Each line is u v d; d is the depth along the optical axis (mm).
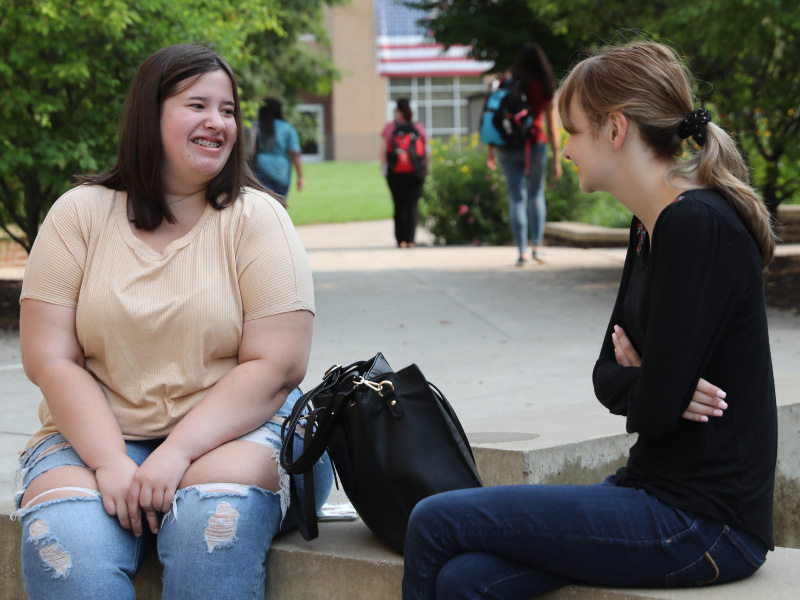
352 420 2598
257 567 2574
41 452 2742
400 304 8164
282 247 2822
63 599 2441
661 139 2252
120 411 2768
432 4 20594
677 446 2189
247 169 2980
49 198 7898
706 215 2123
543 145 10273
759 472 2172
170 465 2559
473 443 3373
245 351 2785
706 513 2146
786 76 8727
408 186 13055
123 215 2850
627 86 2254
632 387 2262
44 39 6871
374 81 49688
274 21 9344
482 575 2221
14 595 2949
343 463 2658
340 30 49000
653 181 2271
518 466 3207
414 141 12945
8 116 6992
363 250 12820
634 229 2432
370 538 2770
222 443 2664
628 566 2180
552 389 5273
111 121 7320
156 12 7375
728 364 2158
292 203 23781
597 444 3457
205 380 2779
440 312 7809
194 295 2752
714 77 9016
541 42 18953
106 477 2568
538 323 7344
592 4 9773
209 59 2838
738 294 2131
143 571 2773
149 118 2783
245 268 2795
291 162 11203
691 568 2172
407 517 2525
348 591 2607
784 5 7379
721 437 2156
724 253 2117
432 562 2277
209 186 2857
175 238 2838
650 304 2197
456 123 50656
